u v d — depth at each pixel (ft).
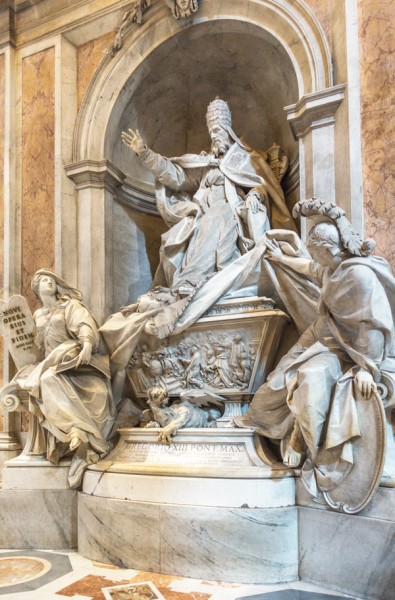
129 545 11.27
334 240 10.16
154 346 14.56
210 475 10.84
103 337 14.96
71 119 18.53
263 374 13.26
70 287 15.64
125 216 18.86
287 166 16.62
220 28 16.70
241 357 13.34
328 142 13.84
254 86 18.31
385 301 9.90
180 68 18.35
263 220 14.83
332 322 10.62
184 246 15.69
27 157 18.83
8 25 19.52
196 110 19.65
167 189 16.80
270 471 10.78
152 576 10.68
